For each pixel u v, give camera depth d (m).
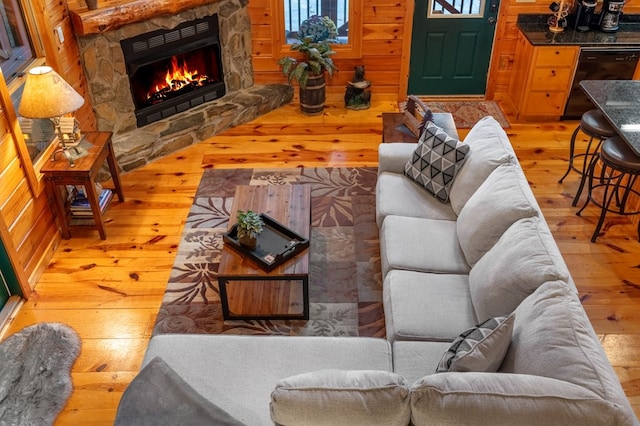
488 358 2.28
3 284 3.58
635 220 4.29
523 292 2.62
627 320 3.52
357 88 5.87
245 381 2.59
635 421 2.00
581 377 2.08
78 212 4.24
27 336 3.41
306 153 5.23
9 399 3.04
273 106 5.96
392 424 2.06
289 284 3.76
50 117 3.61
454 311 2.92
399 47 5.87
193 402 2.45
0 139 3.41
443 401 2.00
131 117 5.17
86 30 4.52
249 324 3.49
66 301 3.68
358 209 4.47
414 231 3.46
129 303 3.67
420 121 4.32
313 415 2.05
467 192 3.49
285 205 3.78
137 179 4.88
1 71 3.39
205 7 5.27
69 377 3.18
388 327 2.94
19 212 3.63
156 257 4.04
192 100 5.55
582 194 4.64
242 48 5.80
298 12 5.77
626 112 3.87
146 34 4.96
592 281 3.81
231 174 4.93
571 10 5.53
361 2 5.55
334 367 2.65
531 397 1.99
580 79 5.38
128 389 2.52
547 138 5.42
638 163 3.65
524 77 5.48
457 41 5.84
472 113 5.85
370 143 5.39
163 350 2.74
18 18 3.84
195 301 3.66
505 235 2.92
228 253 3.38
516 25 5.64
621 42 5.18
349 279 3.81
